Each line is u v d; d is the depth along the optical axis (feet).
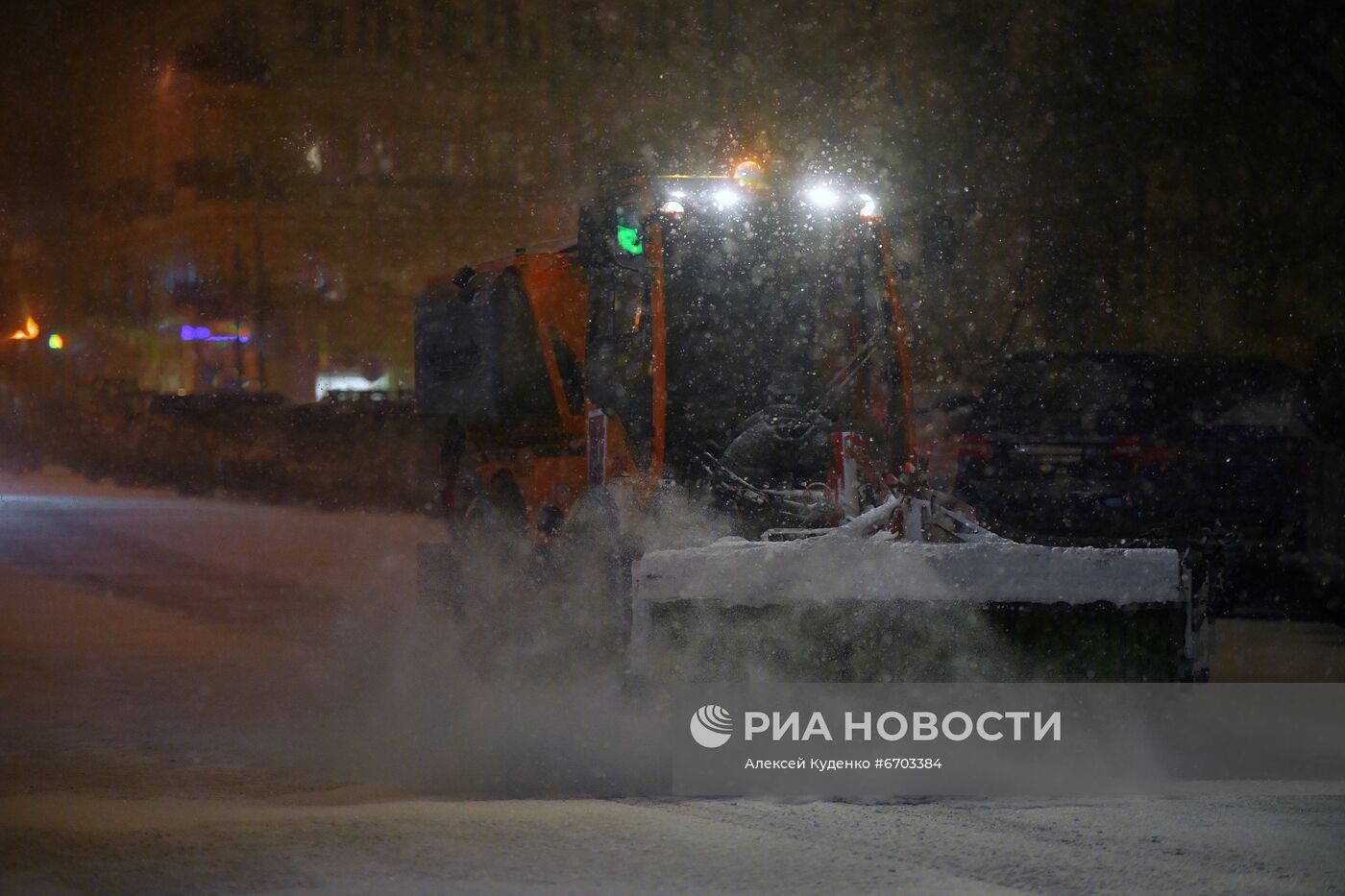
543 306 36.94
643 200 33.27
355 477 96.53
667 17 184.34
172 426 114.11
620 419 32.37
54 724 29.07
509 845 19.04
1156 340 84.84
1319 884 17.28
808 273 33.73
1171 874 17.67
